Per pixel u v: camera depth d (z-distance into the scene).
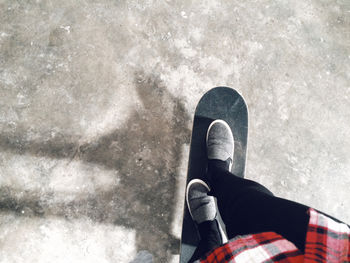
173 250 1.28
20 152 1.28
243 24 1.40
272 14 1.41
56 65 1.33
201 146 1.29
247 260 0.62
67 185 1.28
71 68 1.33
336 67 1.41
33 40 1.34
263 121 1.37
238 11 1.40
